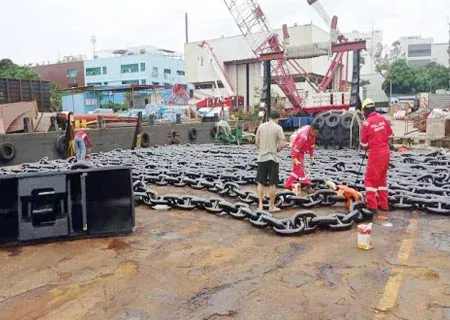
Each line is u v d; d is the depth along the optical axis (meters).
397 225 5.23
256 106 34.94
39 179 4.76
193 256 4.32
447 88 67.75
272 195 5.84
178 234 5.07
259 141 5.82
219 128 19.38
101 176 5.05
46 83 19.72
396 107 45.16
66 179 4.85
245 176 8.12
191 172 8.49
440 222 5.34
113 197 5.12
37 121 16.28
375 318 2.97
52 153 14.43
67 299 3.40
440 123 17.78
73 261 4.25
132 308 3.22
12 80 18.06
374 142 5.51
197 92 46.31
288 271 3.86
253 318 3.03
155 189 7.79
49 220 4.88
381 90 73.12
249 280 3.68
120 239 4.94
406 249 4.37
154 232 5.18
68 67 61.44
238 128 19.31
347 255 4.22
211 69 47.53
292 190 6.77
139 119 16.44
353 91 19.45
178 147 15.59
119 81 59.06
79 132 11.97
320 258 4.16
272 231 5.08
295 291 3.44
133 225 5.11
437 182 7.41
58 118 16.03
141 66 57.72
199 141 19.86
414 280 3.59
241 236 4.93
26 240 4.72
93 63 60.09
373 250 4.36
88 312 3.17
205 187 7.61
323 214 5.81
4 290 3.60
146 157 11.84
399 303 3.18
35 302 3.36
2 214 4.78
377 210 5.86
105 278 3.80
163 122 21.27
